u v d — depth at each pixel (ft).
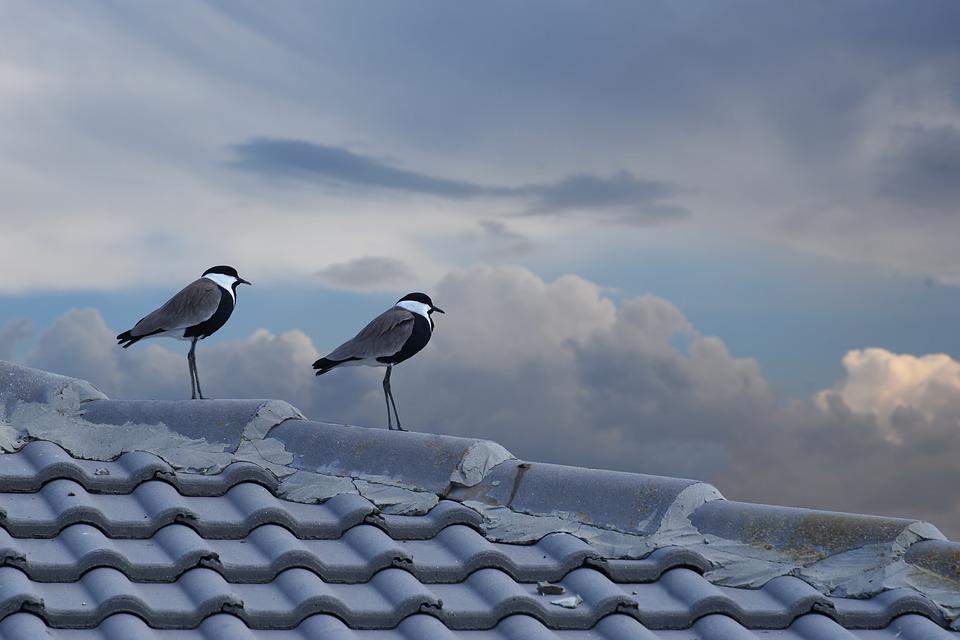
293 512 18.84
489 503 19.83
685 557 18.35
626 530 19.19
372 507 18.69
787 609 17.62
